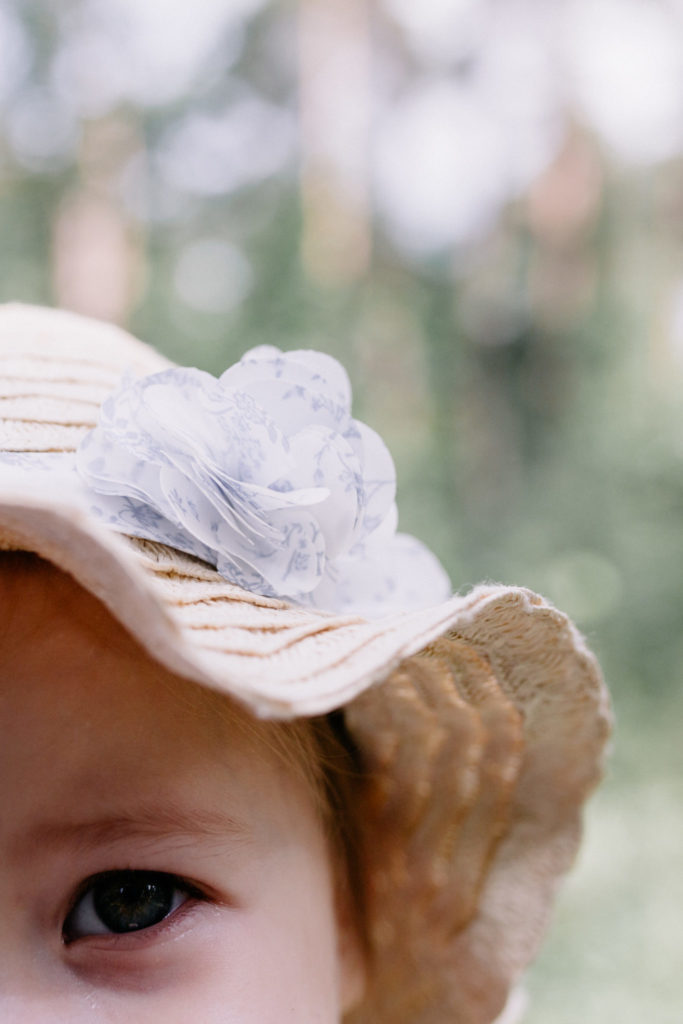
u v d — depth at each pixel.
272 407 0.28
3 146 1.08
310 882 0.30
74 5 1.08
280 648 0.25
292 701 0.23
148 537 0.26
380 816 0.34
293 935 0.29
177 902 0.28
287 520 0.27
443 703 0.32
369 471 0.29
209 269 1.18
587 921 0.86
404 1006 0.35
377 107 1.37
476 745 0.33
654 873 0.91
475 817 0.34
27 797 0.26
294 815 0.30
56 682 0.27
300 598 0.28
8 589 0.27
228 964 0.28
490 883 0.34
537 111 1.42
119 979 0.27
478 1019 0.34
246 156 1.21
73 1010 0.26
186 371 0.27
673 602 1.17
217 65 1.18
